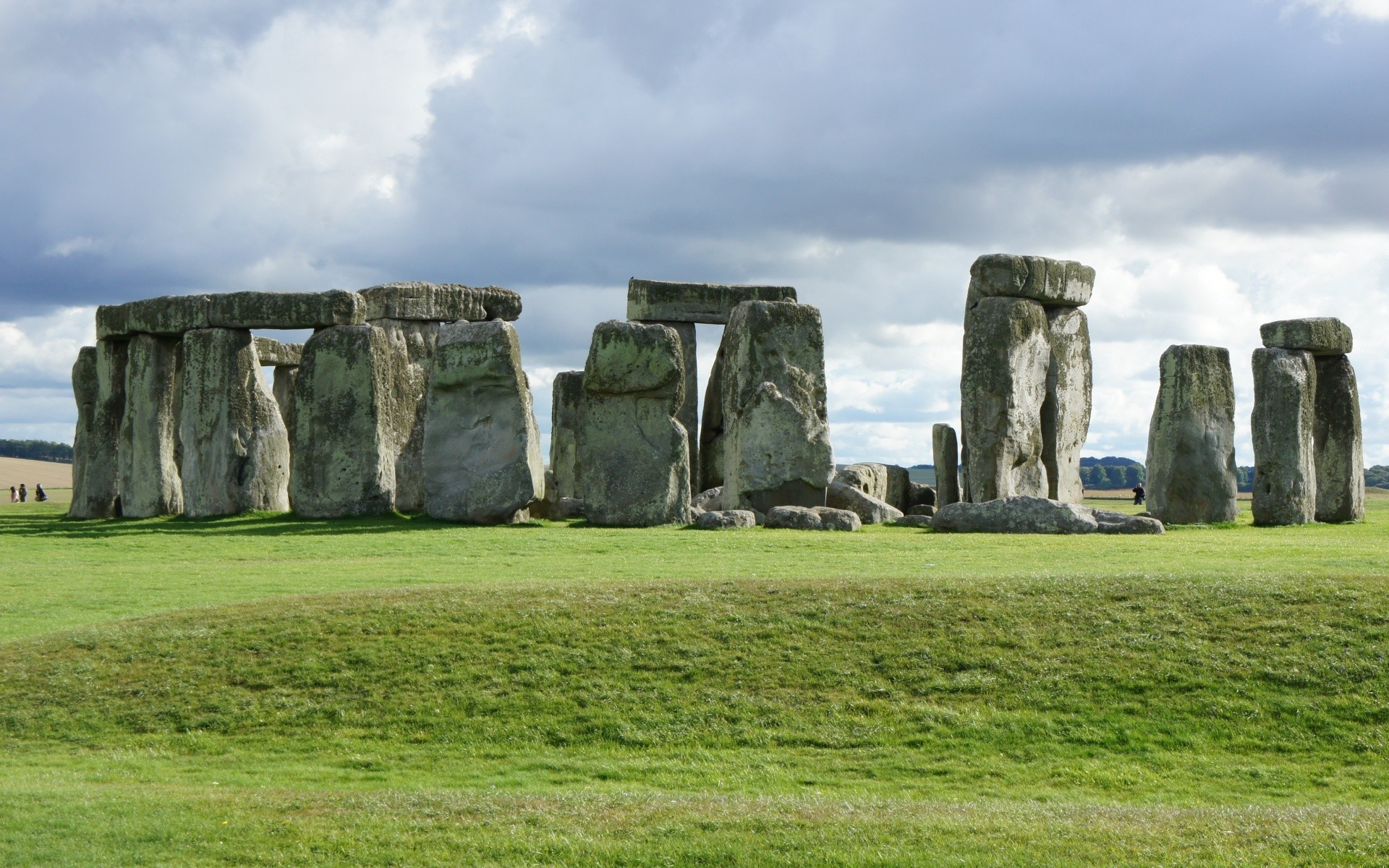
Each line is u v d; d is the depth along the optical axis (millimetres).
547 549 27422
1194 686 16328
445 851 12023
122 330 38875
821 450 34250
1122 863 11547
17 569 25734
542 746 15641
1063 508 30578
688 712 16234
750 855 11836
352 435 35250
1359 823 12430
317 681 17188
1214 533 31188
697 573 22578
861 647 17609
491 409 33969
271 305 36625
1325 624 17516
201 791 13922
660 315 45750
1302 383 36125
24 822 12664
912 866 11539
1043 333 37375
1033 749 15242
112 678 17344
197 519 36062
